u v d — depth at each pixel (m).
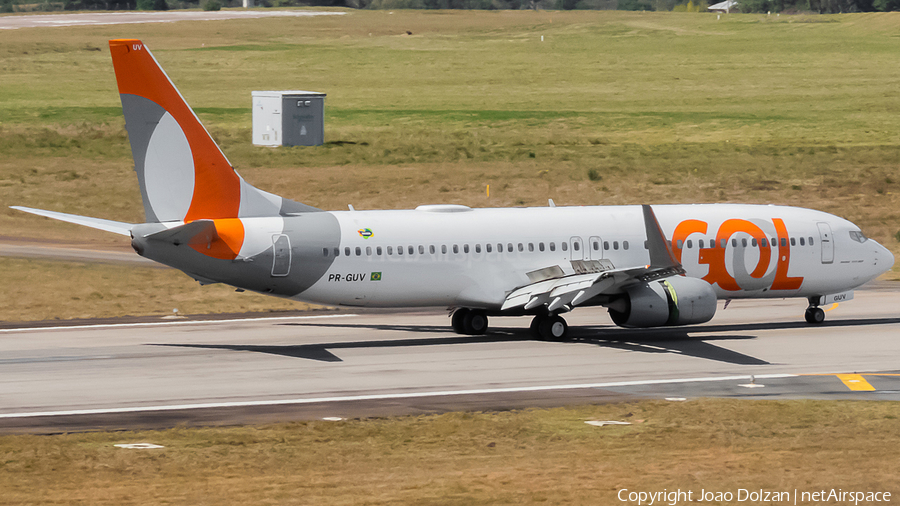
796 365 118.19
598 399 101.56
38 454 80.56
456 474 74.06
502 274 133.38
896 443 83.88
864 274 147.12
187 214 124.69
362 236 128.50
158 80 122.19
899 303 165.88
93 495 68.75
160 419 93.19
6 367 116.62
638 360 120.75
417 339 135.12
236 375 112.44
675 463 77.12
